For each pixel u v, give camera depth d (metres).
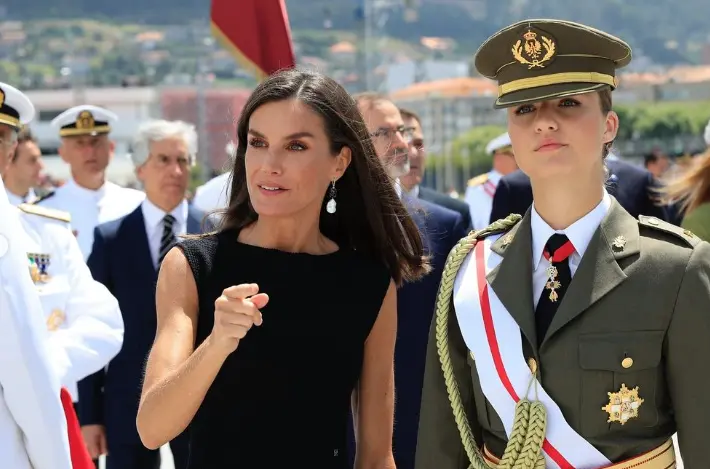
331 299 2.65
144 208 5.12
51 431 2.84
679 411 2.39
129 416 4.84
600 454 2.38
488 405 2.54
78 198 6.43
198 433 2.55
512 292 2.50
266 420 2.54
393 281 2.91
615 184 5.04
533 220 2.55
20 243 2.88
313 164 2.61
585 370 2.38
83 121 6.41
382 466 2.77
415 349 4.12
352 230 2.88
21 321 2.81
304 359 2.59
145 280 4.96
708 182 3.95
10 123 3.63
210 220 2.90
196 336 2.58
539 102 2.43
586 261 2.43
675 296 2.36
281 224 2.66
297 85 2.62
